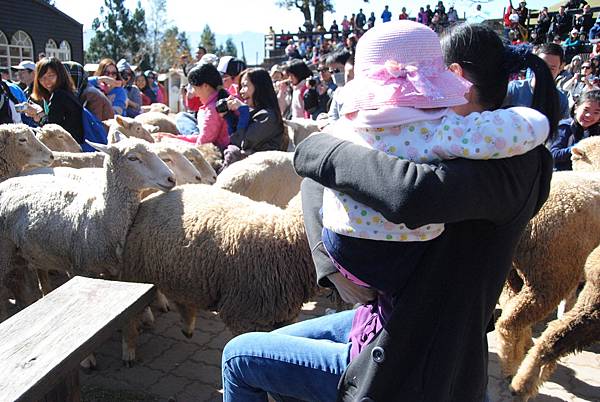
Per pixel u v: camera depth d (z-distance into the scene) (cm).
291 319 292
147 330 411
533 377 288
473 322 129
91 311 190
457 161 115
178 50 6375
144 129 525
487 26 145
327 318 167
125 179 314
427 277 124
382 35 126
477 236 124
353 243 126
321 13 3938
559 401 323
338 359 144
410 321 124
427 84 119
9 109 535
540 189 132
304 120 676
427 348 125
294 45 2673
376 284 126
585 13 1761
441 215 110
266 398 161
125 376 348
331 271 138
